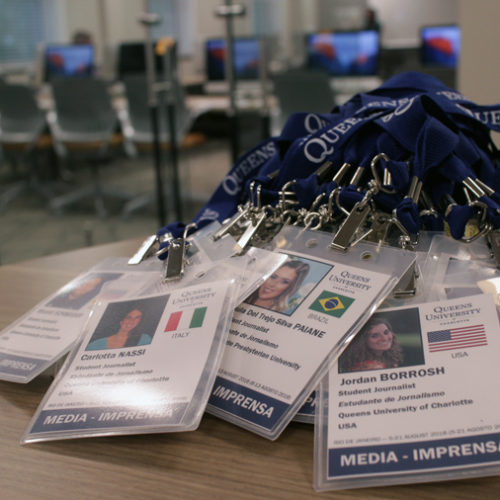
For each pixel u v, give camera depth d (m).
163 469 0.41
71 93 3.97
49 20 6.31
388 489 0.38
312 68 4.39
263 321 0.51
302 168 0.71
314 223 0.63
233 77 3.35
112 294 0.59
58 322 0.59
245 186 0.79
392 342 0.47
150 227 3.79
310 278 0.54
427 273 0.54
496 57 1.07
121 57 4.92
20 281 0.75
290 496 0.38
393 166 0.62
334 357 0.46
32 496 0.39
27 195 4.54
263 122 3.44
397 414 0.41
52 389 0.49
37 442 0.45
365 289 0.51
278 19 7.29
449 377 0.43
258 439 0.44
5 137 4.32
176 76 3.86
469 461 0.37
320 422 0.42
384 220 0.59
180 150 4.34
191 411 0.43
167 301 0.55
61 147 4.22
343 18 7.32
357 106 0.83
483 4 1.07
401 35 7.19
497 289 0.50
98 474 0.41
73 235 3.65
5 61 6.04
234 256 0.58
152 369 0.48
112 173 5.12
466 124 0.73
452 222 0.56
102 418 0.45
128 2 6.72
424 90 0.80
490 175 0.68
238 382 0.47
